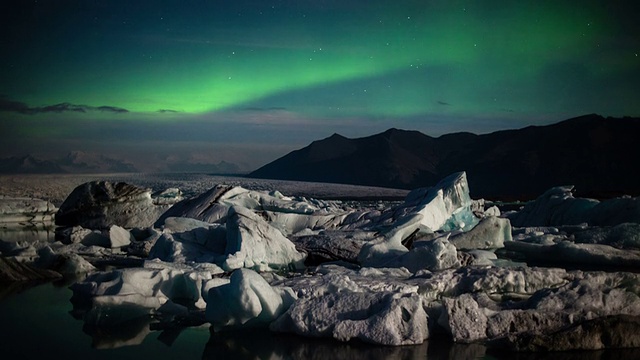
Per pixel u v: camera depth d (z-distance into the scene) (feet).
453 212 55.77
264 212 55.72
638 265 39.78
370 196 189.67
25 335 21.79
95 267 37.99
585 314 20.84
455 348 19.62
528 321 20.75
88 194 73.56
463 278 26.48
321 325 21.27
